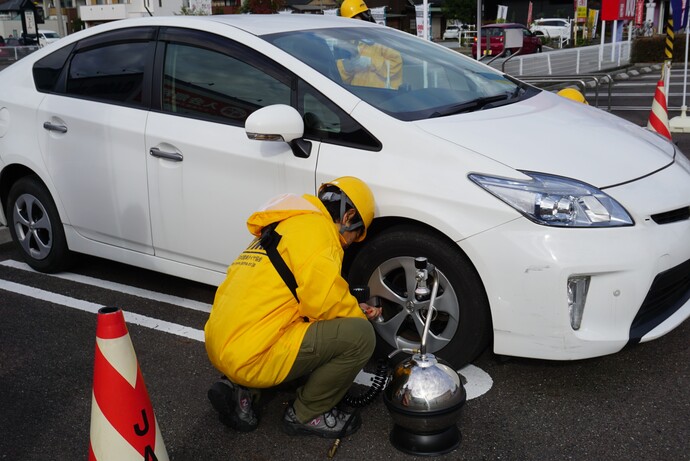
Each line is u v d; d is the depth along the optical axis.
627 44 22.36
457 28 49.88
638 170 3.20
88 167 4.23
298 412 2.88
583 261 2.87
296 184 3.43
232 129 3.68
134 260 4.22
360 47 3.95
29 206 4.70
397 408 2.74
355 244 3.43
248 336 2.68
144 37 4.14
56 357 3.67
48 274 4.82
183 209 3.86
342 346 2.73
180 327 3.99
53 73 4.52
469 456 2.76
